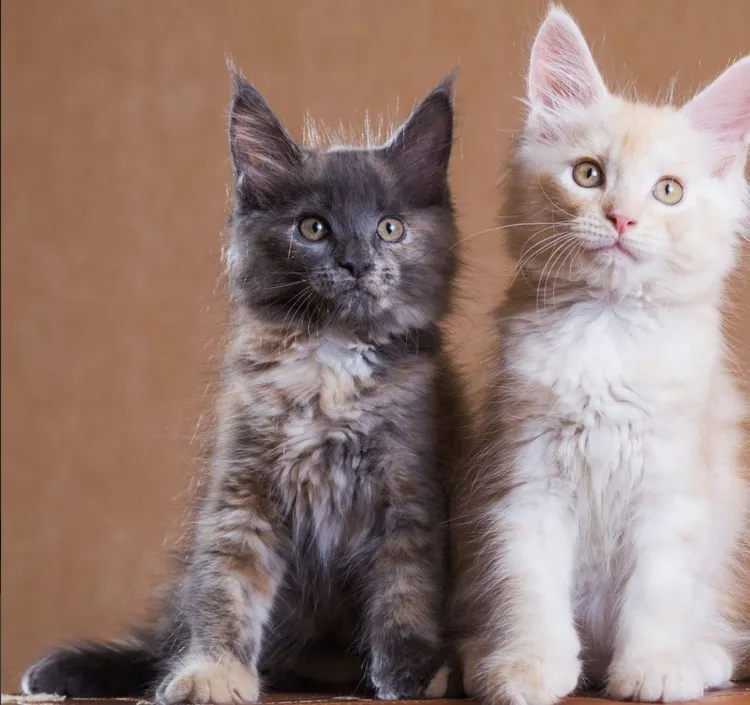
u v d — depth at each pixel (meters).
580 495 0.87
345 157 0.92
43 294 1.33
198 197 1.29
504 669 0.82
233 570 0.88
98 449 1.31
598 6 1.13
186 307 1.30
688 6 1.11
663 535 0.85
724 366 0.91
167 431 1.26
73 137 1.33
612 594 0.88
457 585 0.90
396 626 0.87
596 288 0.87
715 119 0.88
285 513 0.89
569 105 0.91
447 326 0.94
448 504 0.91
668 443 0.85
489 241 0.99
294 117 1.23
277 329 0.90
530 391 0.87
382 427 0.89
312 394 0.89
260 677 0.88
